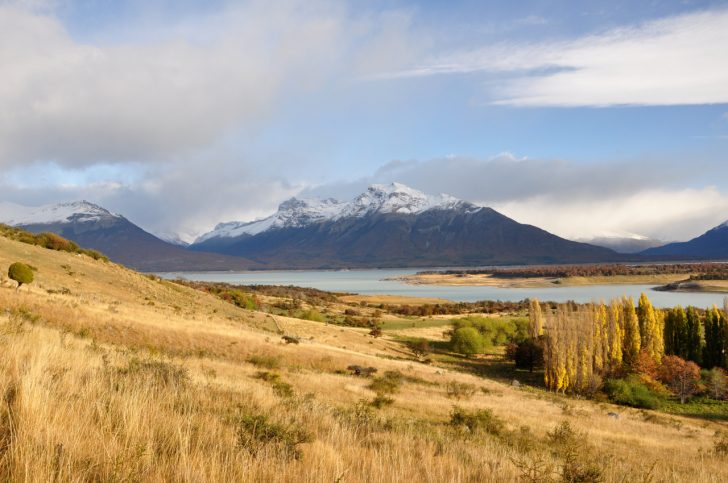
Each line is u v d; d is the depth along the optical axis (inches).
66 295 1574.8
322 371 1407.5
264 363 1259.2
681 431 1186.6
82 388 240.8
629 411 1760.6
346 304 6619.1
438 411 831.1
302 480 193.5
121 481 147.2
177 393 333.1
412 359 2866.6
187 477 158.7
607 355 2588.6
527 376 2797.7
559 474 304.0
